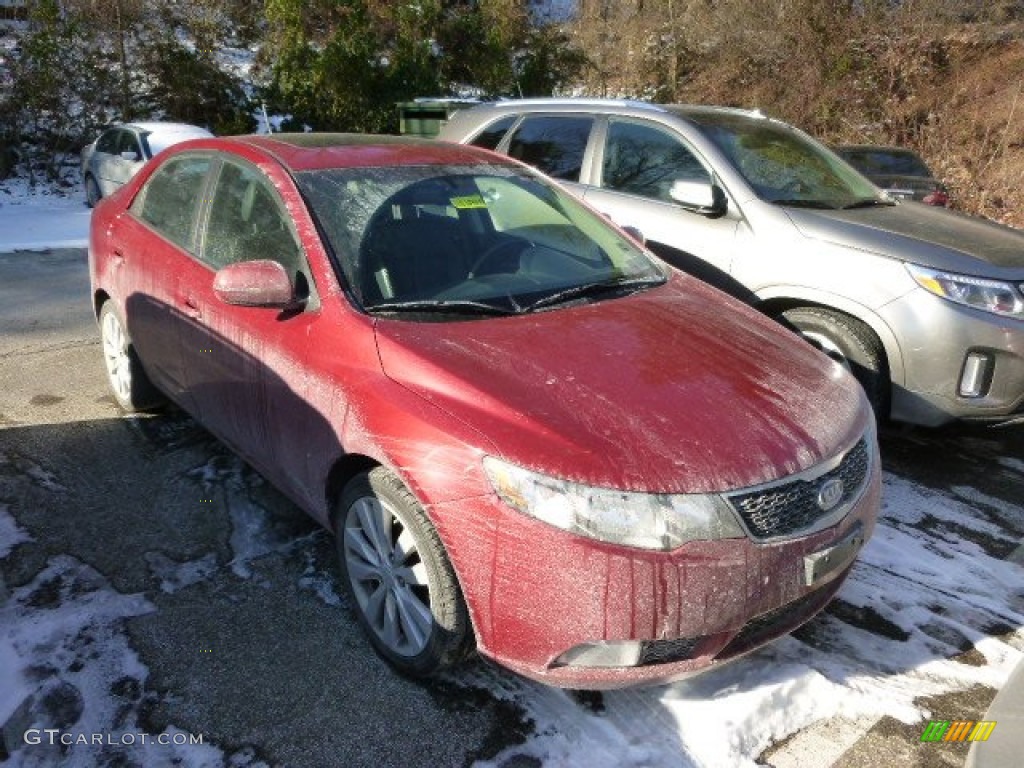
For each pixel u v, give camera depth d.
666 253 5.10
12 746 2.48
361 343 2.86
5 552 3.39
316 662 2.86
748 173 5.01
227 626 3.02
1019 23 17.14
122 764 2.43
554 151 5.89
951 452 4.75
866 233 4.50
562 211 3.88
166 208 4.17
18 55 16.25
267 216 3.43
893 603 3.30
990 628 3.17
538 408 2.50
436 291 3.16
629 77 20.47
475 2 21.53
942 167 15.36
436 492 2.50
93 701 2.66
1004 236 4.73
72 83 15.98
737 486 2.37
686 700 2.72
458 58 19.86
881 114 17.05
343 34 17.52
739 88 18.98
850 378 3.10
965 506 4.13
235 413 3.49
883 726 2.68
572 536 2.31
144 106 16.98
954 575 3.51
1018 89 15.70
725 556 2.34
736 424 2.54
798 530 2.47
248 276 3.02
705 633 2.37
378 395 2.70
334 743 2.54
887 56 17.05
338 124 17.50
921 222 4.79
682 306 3.36
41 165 15.88
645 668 2.40
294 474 3.19
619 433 2.44
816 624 3.15
